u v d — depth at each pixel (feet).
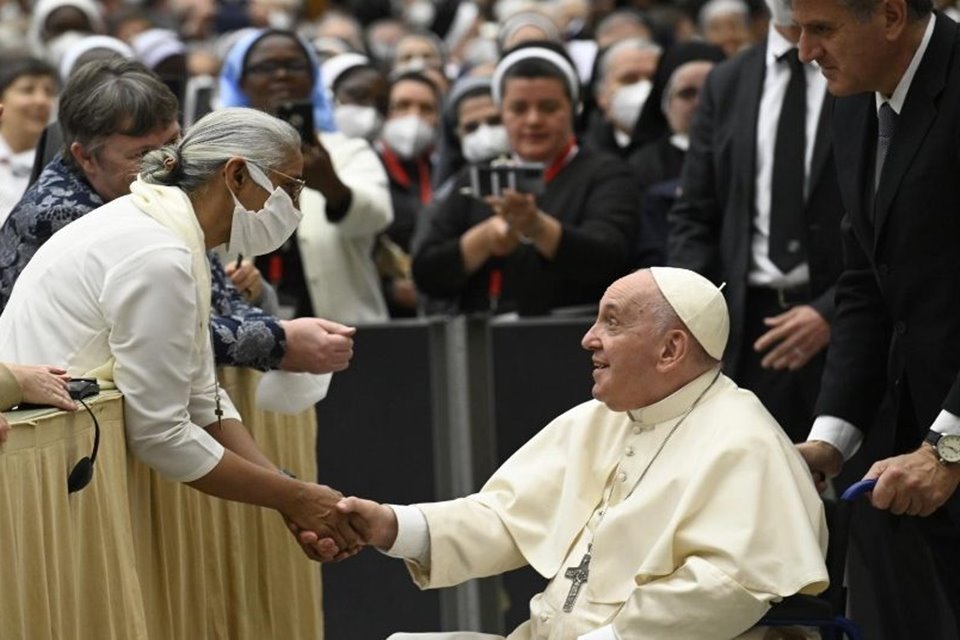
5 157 75.97
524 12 134.00
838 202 63.52
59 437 40.50
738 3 123.54
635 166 84.53
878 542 56.59
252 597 52.90
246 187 45.37
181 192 45.24
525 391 72.59
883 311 52.16
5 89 76.48
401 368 73.61
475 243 73.31
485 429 73.00
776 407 64.23
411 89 94.89
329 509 47.21
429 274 74.18
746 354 65.10
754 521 42.75
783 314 63.16
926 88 47.52
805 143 64.13
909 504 45.83
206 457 45.65
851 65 47.06
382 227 75.72
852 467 57.36
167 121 48.91
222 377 52.65
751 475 43.37
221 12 162.71
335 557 47.75
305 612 57.00
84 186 49.06
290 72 75.56
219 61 123.54
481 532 47.09
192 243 44.65
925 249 48.26
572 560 46.06
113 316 43.75
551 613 45.39
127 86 48.47
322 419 74.13
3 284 48.83
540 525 47.16
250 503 46.93
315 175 71.82
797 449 50.19
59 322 44.21
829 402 52.21
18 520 38.55
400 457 73.87
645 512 44.32
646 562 43.01
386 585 73.41
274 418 55.93
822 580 41.93
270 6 163.43
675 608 41.96
